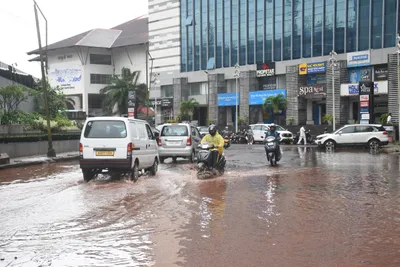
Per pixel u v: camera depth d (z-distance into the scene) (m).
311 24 46.41
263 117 50.97
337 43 44.59
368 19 42.41
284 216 7.15
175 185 10.95
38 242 5.73
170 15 60.19
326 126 42.41
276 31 49.38
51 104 31.06
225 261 4.88
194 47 57.47
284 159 19.58
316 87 44.78
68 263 4.88
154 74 60.62
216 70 54.75
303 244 5.51
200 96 57.03
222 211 7.59
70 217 7.24
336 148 28.48
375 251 5.19
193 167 16.30
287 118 46.66
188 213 7.44
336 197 8.97
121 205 8.24
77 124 32.69
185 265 4.77
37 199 9.02
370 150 25.97
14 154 21.23
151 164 13.41
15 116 24.67
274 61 49.28
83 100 72.00
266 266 4.70
